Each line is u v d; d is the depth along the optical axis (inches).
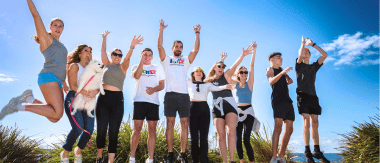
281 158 170.7
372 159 162.4
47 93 118.5
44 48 123.0
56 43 126.2
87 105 135.7
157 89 158.2
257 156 210.1
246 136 164.2
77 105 132.6
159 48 159.3
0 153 161.9
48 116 116.3
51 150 193.0
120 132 198.1
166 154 193.6
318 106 175.6
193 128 157.6
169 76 157.9
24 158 170.4
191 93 164.2
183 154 159.9
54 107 117.4
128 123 206.7
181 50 163.5
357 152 173.2
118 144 191.6
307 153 170.6
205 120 158.1
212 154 214.5
